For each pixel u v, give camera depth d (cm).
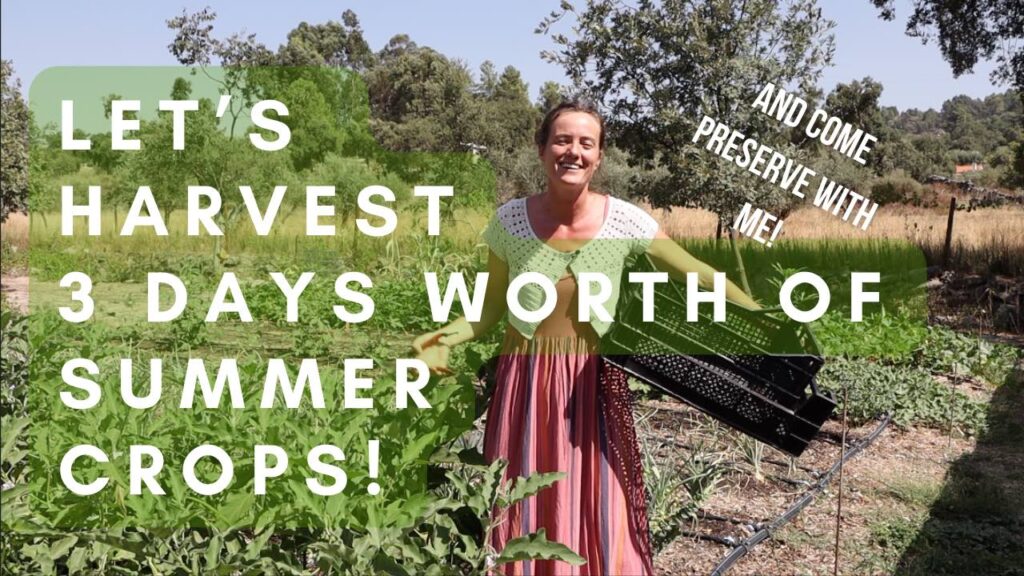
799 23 1210
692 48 1195
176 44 1902
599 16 1250
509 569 282
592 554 288
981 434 694
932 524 492
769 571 419
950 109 13488
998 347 999
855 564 432
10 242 1631
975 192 2666
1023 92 2119
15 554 236
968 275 1552
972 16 2088
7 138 1319
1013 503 536
